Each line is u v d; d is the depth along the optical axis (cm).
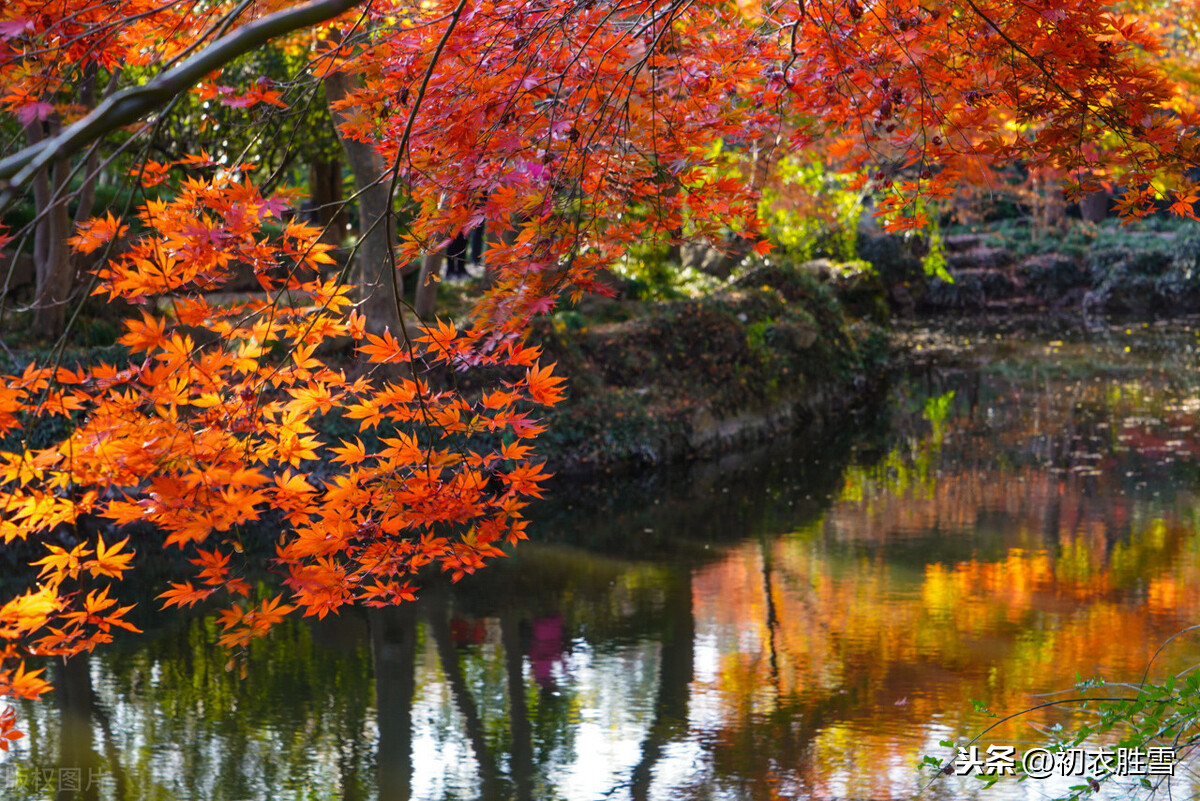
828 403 1681
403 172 345
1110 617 775
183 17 339
